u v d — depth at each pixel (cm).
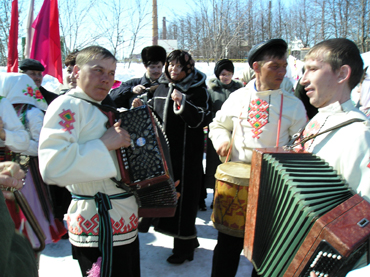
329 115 160
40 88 381
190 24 1359
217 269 231
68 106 183
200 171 302
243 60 1542
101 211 187
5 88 267
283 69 225
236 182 210
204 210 434
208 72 1302
